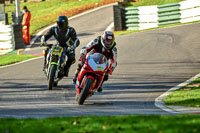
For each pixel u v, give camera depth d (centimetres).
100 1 14200
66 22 3544
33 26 11525
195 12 9325
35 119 2183
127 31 9650
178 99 3095
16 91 3572
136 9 9950
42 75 4594
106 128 1861
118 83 3944
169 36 7488
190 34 7438
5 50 8812
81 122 2055
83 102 2855
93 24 10781
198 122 1869
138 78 4194
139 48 6506
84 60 2897
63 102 3006
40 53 7344
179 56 5541
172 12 9606
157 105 2880
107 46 2812
